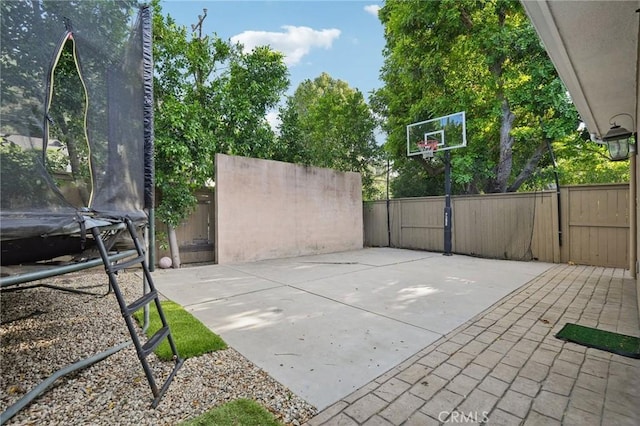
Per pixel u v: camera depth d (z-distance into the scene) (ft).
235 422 5.37
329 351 8.25
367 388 6.50
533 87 26.55
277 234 25.48
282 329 9.82
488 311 11.51
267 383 6.68
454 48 30.14
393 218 32.89
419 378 6.88
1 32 4.99
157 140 19.25
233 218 22.82
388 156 39.34
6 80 5.04
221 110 24.59
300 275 18.31
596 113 15.83
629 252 18.26
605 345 8.40
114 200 7.70
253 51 26.78
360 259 24.82
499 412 5.67
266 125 27.14
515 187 33.32
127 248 10.24
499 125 32.37
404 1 31.68
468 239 26.94
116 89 7.98
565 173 35.01
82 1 6.79
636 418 5.45
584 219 21.34
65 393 6.25
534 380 6.73
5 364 7.53
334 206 30.19
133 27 8.98
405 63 33.32
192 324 10.08
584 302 12.51
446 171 27.40
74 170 6.81
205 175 22.39
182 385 6.56
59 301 12.63
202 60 23.70
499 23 28.71
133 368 7.29
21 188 5.14
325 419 5.51
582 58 10.55
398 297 13.51
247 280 16.98
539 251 23.13
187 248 23.30
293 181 26.78
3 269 5.59
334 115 41.39
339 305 12.35
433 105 31.81
